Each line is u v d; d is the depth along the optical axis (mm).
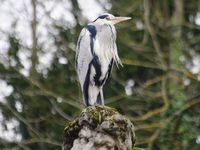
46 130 17938
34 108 17922
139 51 19031
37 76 18297
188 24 20781
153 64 18359
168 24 20344
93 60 9766
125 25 19625
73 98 17547
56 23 18859
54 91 18469
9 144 17141
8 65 18078
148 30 18922
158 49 18219
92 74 9742
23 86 18094
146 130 16609
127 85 18766
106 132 7270
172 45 19219
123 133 7312
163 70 18125
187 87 16938
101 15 10398
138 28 19844
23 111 17938
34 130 16672
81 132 7320
